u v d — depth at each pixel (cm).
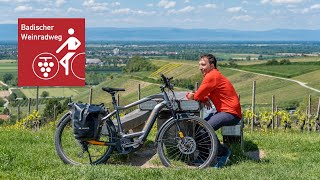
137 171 467
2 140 685
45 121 1294
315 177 476
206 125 510
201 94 534
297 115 1344
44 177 448
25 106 7019
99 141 512
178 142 512
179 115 516
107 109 532
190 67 10056
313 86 7500
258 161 577
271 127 1227
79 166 484
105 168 470
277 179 460
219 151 559
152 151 616
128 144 516
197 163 525
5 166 499
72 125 503
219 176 464
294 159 595
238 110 543
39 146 632
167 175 462
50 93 8931
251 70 9581
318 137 784
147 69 10788
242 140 632
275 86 7988
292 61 11125
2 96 8944
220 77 539
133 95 7288
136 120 648
